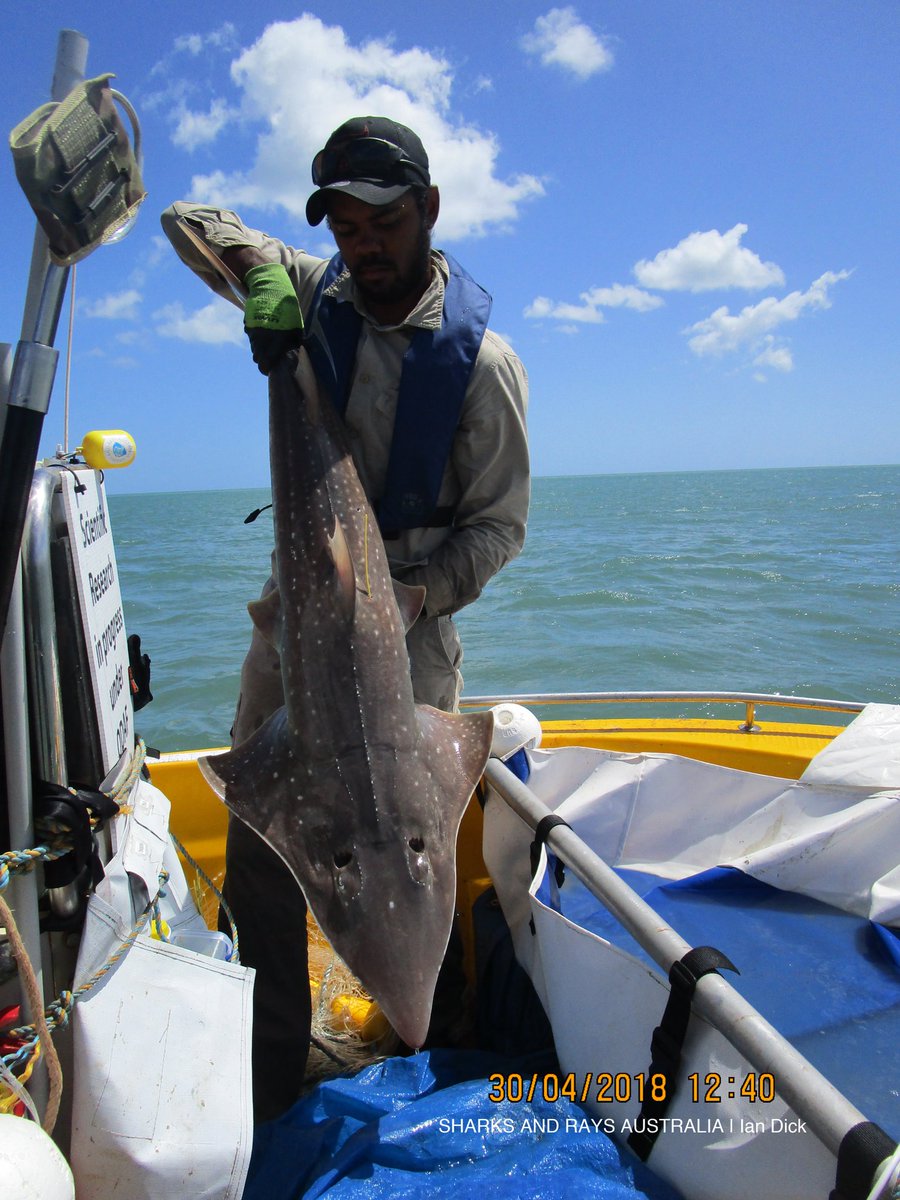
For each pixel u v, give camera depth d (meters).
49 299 1.55
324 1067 2.92
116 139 1.53
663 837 3.25
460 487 2.72
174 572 20.05
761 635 12.25
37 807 1.71
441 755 2.14
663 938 1.99
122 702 2.21
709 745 4.05
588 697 3.95
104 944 1.80
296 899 2.71
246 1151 1.67
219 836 3.80
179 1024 1.77
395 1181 1.98
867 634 12.23
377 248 2.29
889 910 2.74
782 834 3.09
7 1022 1.73
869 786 2.95
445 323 2.47
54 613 1.81
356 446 2.60
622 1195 1.90
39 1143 1.40
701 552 23.95
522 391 2.58
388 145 2.21
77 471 1.98
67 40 1.53
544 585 17.36
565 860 2.41
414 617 2.45
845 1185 1.50
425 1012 1.76
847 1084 2.13
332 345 2.55
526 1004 2.76
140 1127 1.64
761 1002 2.43
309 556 2.16
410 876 1.88
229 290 2.69
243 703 2.79
